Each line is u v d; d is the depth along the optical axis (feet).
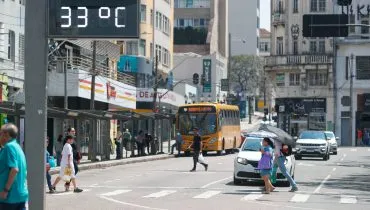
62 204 89.20
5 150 48.91
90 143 185.47
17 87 185.26
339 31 136.77
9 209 49.03
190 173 150.61
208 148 235.40
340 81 356.79
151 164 190.80
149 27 342.03
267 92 538.88
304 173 156.35
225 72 554.46
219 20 577.02
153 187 116.47
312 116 371.56
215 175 144.25
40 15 66.13
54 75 201.87
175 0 541.75
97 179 134.62
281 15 385.50
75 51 226.38
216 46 550.36
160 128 256.73
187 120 238.68
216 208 85.56
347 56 355.15
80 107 220.02
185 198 98.22
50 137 184.24
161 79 333.62
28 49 66.33
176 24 539.70
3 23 177.17
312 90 371.56
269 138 111.55
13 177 48.42
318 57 368.48
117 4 65.46
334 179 139.85
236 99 434.71
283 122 376.68
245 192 107.76
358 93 354.33
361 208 88.43
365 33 353.31
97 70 216.13
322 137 219.82
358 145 351.67
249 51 627.87
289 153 112.16
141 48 332.80
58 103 211.00
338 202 95.66
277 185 122.21
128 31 65.31
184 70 470.80
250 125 474.90
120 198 97.81
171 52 390.01
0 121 149.18
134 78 316.81
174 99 365.81
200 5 540.11
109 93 236.63
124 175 145.59
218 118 237.04
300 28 379.96
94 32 65.46
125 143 223.51
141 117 204.85
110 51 268.00
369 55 352.49
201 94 466.70
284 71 378.12
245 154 120.78
